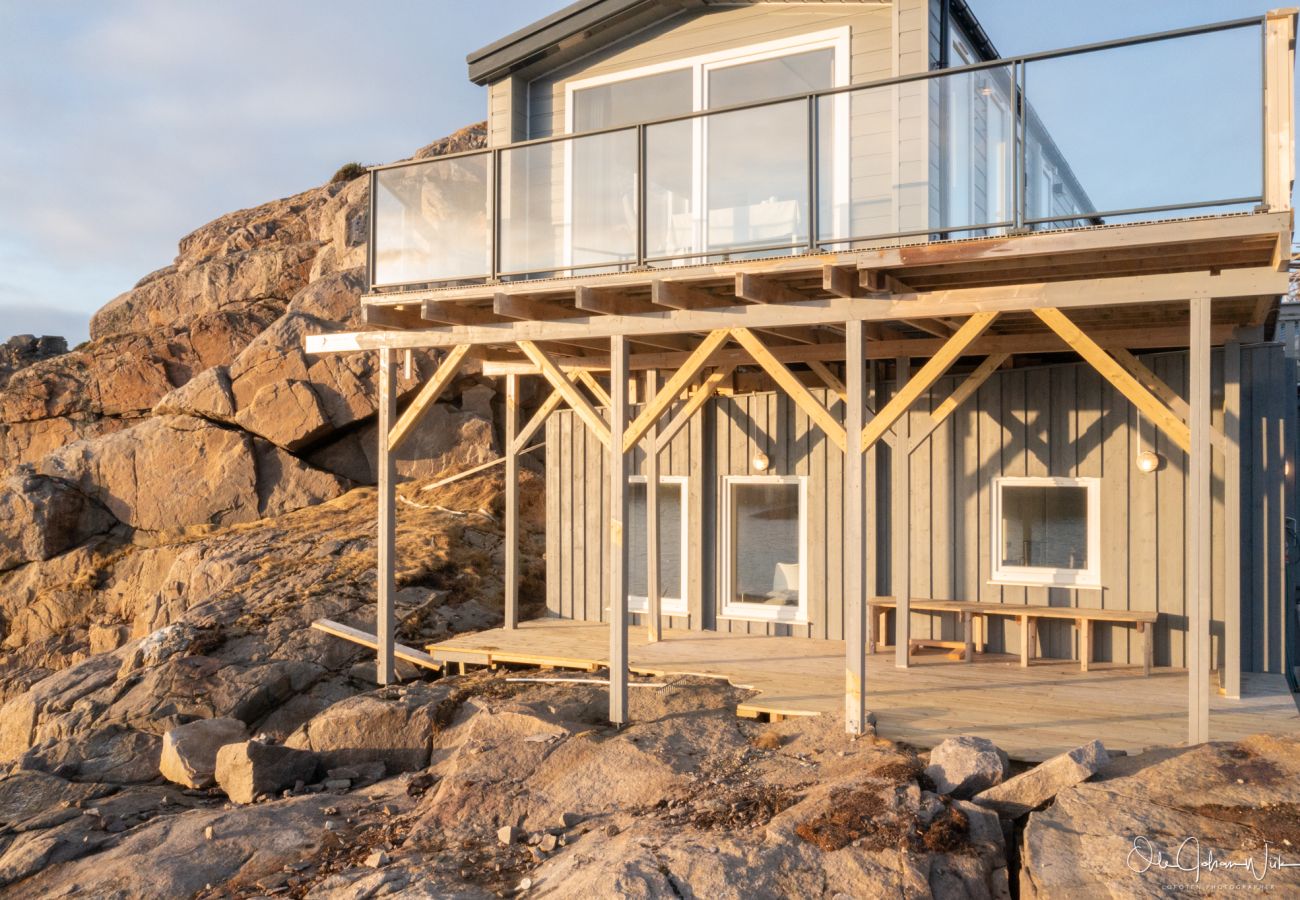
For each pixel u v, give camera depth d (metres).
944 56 9.95
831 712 8.12
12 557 22.41
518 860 6.41
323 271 30.59
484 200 9.70
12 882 7.22
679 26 11.02
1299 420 13.12
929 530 10.89
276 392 22.55
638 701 8.93
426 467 22.55
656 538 11.55
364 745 9.05
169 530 22.47
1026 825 5.92
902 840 5.67
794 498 11.62
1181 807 5.75
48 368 27.80
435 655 11.27
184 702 11.22
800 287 8.38
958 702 8.33
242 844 7.14
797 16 10.38
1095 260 7.24
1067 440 10.19
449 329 9.92
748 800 6.51
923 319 8.87
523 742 7.95
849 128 9.94
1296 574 11.76
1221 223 6.33
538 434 23.31
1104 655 9.98
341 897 6.04
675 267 8.20
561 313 9.41
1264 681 8.88
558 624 12.88
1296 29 6.55
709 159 8.94
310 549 16.89
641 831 6.27
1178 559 9.61
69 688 12.41
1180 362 9.76
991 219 7.55
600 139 10.75
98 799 9.12
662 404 8.53
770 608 11.74
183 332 27.75
